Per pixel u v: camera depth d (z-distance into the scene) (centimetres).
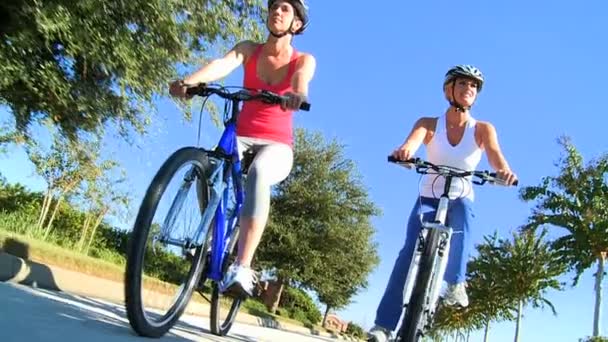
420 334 364
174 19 882
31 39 744
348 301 3634
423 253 364
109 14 816
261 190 343
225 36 985
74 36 748
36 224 1155
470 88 412
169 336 340
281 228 2834
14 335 247
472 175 387
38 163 1112
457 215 396
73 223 1314
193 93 358
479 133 419
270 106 373
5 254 525
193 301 706
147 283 305
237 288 334
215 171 338
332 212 2952
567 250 2475
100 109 884
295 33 384
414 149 409
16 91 843
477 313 4022
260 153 359
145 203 293
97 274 768
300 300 3622
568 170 2520
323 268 2961
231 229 356
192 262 338
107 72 815
